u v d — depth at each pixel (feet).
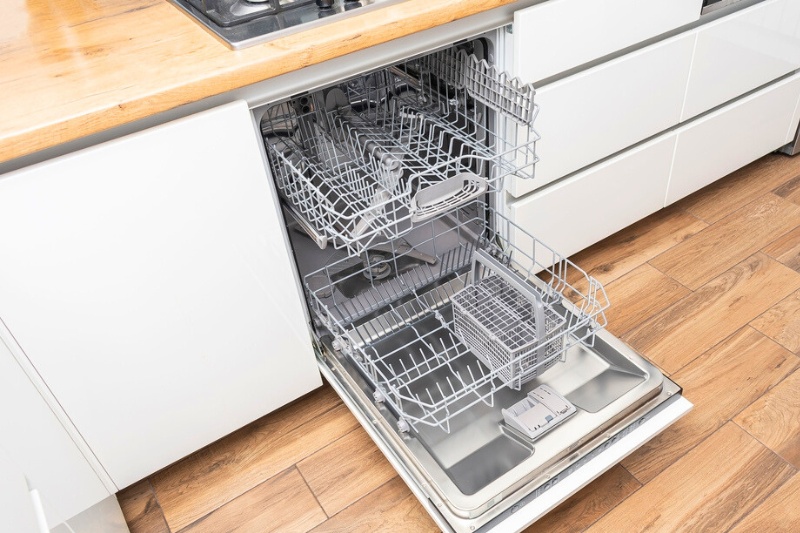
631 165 5.39
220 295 3.81
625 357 4.20
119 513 4.06
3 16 4.02
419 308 4.89
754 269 5.56
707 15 5.10
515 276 4.05
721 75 5.44
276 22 3.54
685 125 5.62
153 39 3.54
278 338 4.23
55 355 3.41
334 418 4.76
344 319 4.73
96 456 3.89
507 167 4.11
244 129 3.41
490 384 4.30
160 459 4.19
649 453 4.24
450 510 3.49
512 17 4.09
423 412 4.14
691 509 3.92
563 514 3.98
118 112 2.98
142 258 3.43
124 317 3.53
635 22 4.56
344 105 4.62
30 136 2.82
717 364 4.77
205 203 3.48
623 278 5.61
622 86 4.81
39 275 3.17
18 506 2.35
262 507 4.23
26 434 2.89
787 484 3.98
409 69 4.84
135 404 3.85
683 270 5.63
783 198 6.34
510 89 3.91
